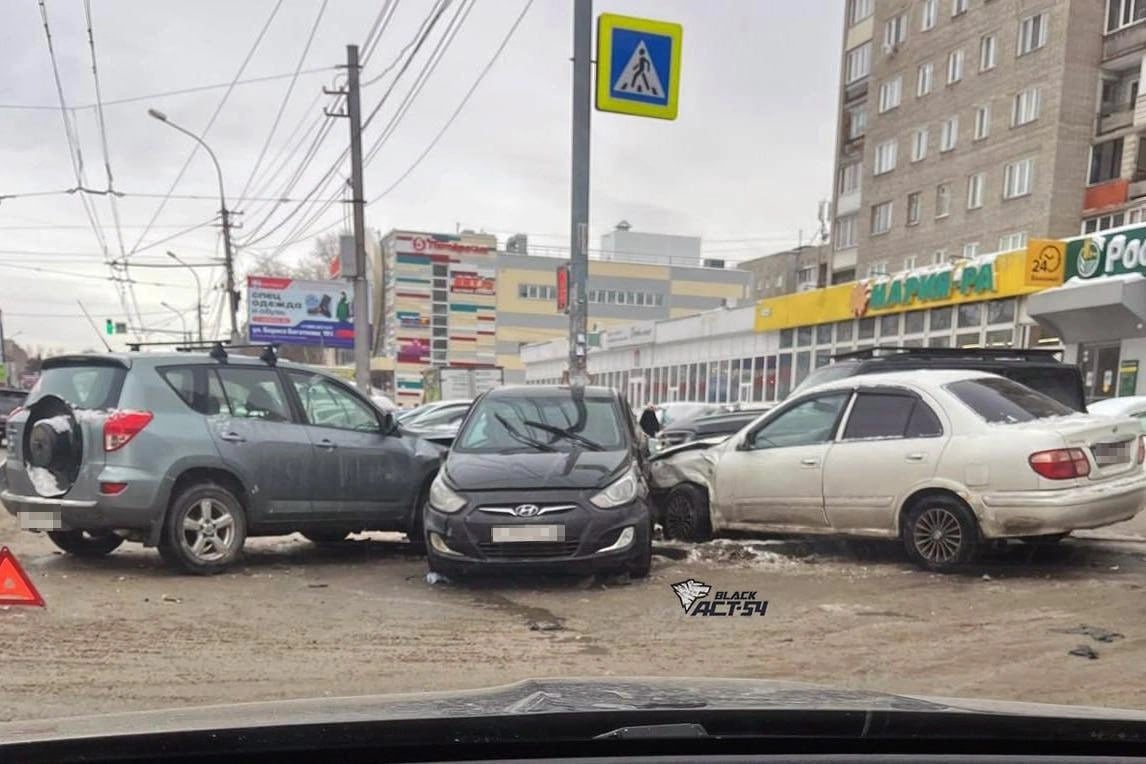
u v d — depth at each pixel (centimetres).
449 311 7694
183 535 636
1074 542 761
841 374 1005
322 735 193
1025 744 204
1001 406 658
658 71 1035
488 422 722
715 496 780
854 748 201
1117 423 646
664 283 8125
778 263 7219
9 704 381
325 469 706
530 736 196
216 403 665
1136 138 2919
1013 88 3198
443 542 611
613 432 712
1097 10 3041
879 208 3891
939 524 646
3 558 541
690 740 195
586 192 1072
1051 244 1997
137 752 188
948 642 488
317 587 628
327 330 3628
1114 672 434
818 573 661
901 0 3775
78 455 609
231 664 446
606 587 625
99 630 500
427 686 415
